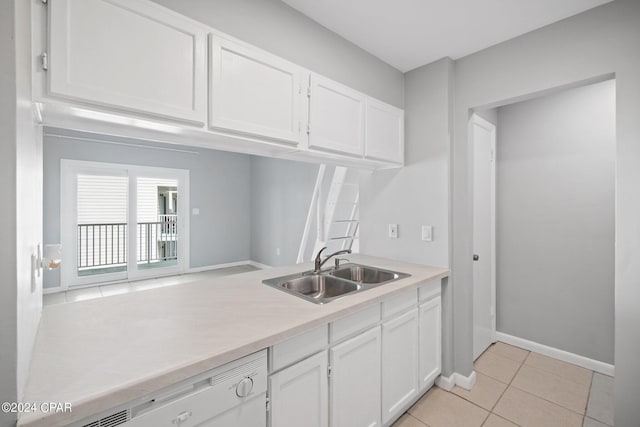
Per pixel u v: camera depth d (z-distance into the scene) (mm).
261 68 1393
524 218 2615
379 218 2516
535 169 2549
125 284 4547
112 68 979
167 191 5168
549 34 1721
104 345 933
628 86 1451
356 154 1890
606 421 1726
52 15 868
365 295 1474
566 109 2393
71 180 4230
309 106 1612
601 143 2232
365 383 1467
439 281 2053
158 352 891
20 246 644
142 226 4914
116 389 719
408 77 2326
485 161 2551
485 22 1718
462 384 2080
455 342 2125
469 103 2064
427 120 2193
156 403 813
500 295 2773
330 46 1805
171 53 1114
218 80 1237
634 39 1440
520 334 2662
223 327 1077
